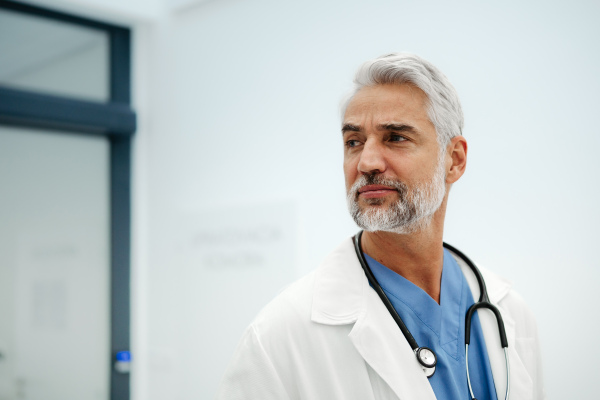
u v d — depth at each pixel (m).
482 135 1.69
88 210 2.93
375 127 0.81
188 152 2.74
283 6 2.32
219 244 2.52
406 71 0.81
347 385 0.81
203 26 2.70
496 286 0.99
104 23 2.95
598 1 1.43
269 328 0.85
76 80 2.86
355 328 0.82
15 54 2.67
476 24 1.71
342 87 2.05
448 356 0.87
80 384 2.85
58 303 2.80
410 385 0.80
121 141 3.01
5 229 2.67
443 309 0.90
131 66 3.04
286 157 2.25
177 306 2.73
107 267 2.97
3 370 2.62
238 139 2.48
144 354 2.92
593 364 1.42
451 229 1.76
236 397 0.83
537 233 1.55
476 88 1.71
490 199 1.66
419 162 0.81
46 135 2.82
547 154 1.53
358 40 2.02
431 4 1.82
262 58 2.40
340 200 2.03
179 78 2.82
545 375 1.53
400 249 0.87
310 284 0.90
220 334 2.48
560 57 1.51
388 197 0.81
